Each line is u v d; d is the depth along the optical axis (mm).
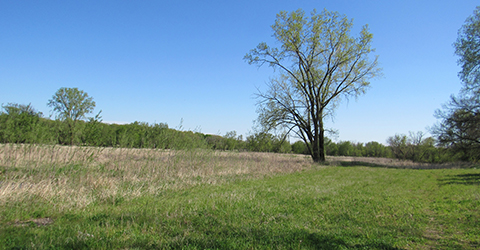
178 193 9625
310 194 10133
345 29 29078
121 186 9500
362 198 9766
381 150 80750
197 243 4594
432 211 8211
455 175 21828
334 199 9305
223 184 12359
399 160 56531
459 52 28266
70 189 8008
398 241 5301
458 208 8562
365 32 28578
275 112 30672
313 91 31359
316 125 31594
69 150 10461
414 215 7512
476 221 6969
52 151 9758
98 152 11039
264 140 30641
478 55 26656
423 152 54781
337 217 6984
